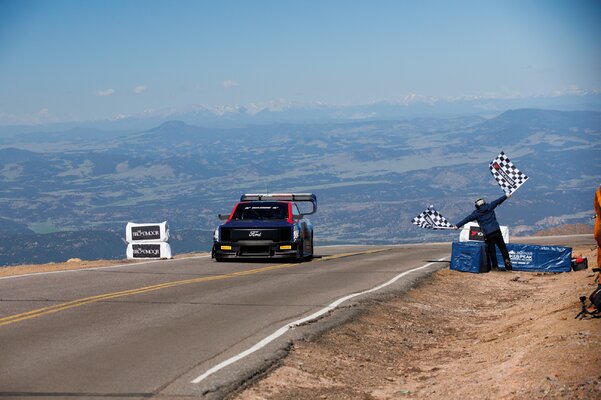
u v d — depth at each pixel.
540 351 10.92
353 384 10.59
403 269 25.84
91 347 11.50
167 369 10.13
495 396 9.30
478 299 20.95
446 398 9.68
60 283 20.12
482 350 12.99
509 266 26.12
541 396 8.81
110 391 8.99
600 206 14.69
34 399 8.58
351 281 21.61
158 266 26.05
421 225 26.02
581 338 11.30
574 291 18.31
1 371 9.88
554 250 26.17
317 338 12.94
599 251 15.00
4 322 13.61
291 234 27.11
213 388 9.23
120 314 14.72
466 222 26.03
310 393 9.77
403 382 11.02
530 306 18.00
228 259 28.77
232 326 13.55
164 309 15.49
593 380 8.91
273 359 10.95
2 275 24.48
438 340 14.80
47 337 12.23
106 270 24.36
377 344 13.55
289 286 20.11
